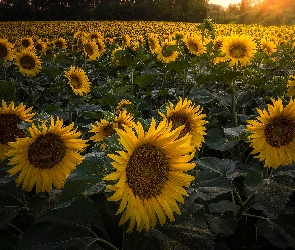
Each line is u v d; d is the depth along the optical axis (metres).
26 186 2.44
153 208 1.96
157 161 1.98
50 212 1.99
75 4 87.38
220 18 65.25
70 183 1.92
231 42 5.83
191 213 2.10
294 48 9.38
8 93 4.16
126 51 7.40
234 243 3.02
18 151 2.42
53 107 5.13
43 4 86.69
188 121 2.96
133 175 1.94
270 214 2.93
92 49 10.27
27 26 49.25
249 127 2.85
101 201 2.34
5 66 8.52
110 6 78.94
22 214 2.86
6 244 2.14
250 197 2.96
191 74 7.50
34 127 2.38
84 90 5.56
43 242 1.86
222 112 5.29
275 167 2.77
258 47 10.27
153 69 7.10
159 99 7.84
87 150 4.49
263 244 3.05
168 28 42.56
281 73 8.48
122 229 2.23
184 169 2.03
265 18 62.44
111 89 5.09
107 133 3.17
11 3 85.88
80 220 1.98
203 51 6.22
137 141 1.92
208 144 3.82
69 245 1.85
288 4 65.06
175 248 1.85
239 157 4.17
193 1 76.25
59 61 9.02
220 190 2.30
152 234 1.93
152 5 79.12
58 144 2.47
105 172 1.97
